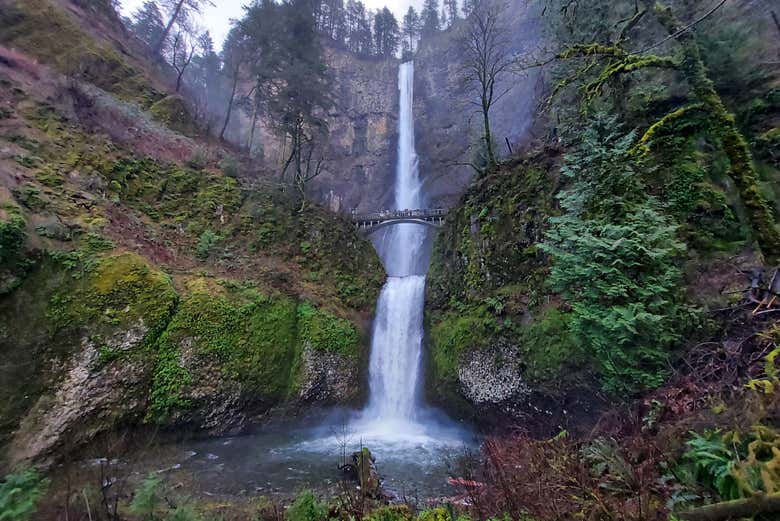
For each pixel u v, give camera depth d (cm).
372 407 1487
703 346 631
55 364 859
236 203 1723
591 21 1278
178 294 1146
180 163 1755
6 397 780
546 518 393
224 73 3672
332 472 888
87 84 1836
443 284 1495
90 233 1089
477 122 3384
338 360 1412
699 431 438
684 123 943
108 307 977
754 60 945
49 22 2052
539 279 1052
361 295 1750
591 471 473
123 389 932
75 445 821
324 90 2408
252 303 1297
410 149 5178
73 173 1278
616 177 859
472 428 1167
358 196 4803
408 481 820
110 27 2725
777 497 286
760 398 406
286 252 1694
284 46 2338
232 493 749
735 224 790
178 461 923
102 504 519
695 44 816
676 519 326
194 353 1083
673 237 782
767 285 632
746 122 912
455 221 1591
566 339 883
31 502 448
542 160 1265
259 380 1195
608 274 709
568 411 865
